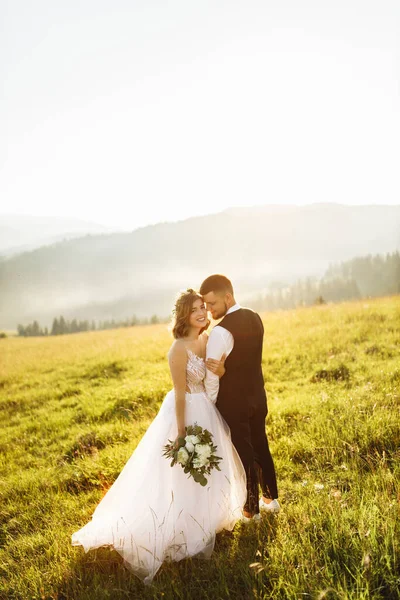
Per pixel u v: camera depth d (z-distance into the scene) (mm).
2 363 19719
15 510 5520
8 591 3828
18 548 4504
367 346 10430
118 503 4129
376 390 7016
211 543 3873
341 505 3779
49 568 3959
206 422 4012
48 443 8102
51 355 20062
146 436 4207
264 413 4246
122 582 3617
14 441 8664
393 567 3014
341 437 5348
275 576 3199
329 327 13430
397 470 4359
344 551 3193
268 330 15148
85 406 9734
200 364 4047
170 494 3969
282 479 4910
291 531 3701
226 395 4117
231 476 4160
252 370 4141
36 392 12555
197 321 4004
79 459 6602
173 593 3340
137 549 3795
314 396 7246
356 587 2836
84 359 16828
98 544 3996
